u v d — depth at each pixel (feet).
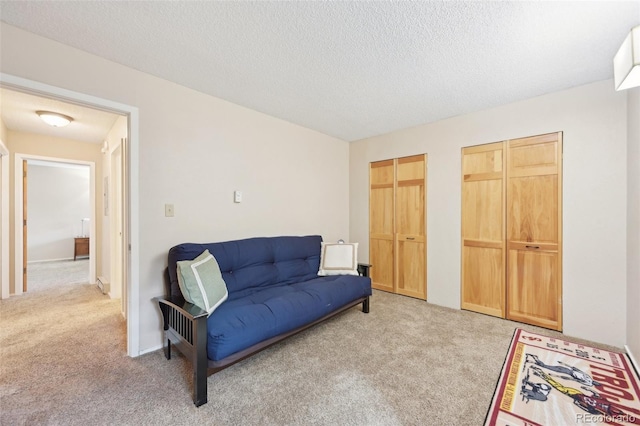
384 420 4.68
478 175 9.68
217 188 8.49
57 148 12.50
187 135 7.79
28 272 16.30
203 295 6.02
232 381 5.75
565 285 8.05
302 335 7.95
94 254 13.60
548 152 8.31
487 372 6.08
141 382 5.69
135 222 6.80
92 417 4.70
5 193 11.20
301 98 8.58
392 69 6.84
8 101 8.60
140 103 6.89
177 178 7.57
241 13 4.91
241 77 7.25
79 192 21.58
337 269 10.03
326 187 12.55
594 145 7.59
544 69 6.84
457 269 10.15
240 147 9.12
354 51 6.07
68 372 6.03
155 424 4.57
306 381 5.76
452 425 4.57
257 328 5.82
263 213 9.87
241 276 7.93
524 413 4.33
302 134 11.39
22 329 8.23
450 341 7.56
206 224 8.21
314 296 7.48
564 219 8.06
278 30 5.39
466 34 5.47
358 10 4.82
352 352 6.98
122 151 8.65
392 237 12.14
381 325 8.66
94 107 6.35
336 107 9.30
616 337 7.27
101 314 9.43
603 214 7.48
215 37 5.61
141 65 6.66
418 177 11.25
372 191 12.87
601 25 5.17
